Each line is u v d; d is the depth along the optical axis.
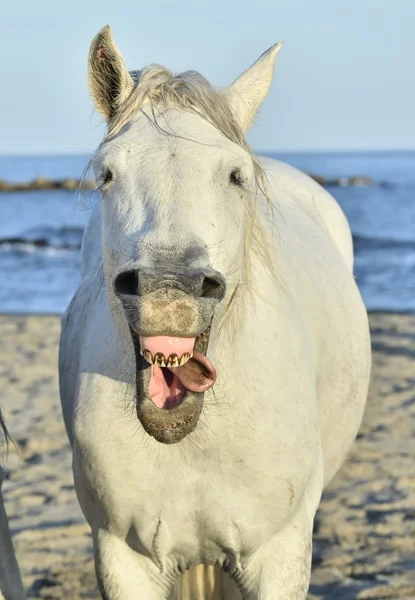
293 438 5.31
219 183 4.68
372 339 18.95
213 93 4.97
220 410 5.02
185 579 5.96
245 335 5.14
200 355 4.50
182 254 4.32
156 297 4.17
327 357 6.27
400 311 23.84
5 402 13.82
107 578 5.39
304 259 6.42
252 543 5.35
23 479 10.45
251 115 5.35
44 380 15.30
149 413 4.39
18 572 6.17
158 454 5.08
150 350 4.29
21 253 44.12
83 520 9.30
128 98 5.00
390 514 9.23
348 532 8.82
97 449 5.18
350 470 10.58
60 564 8.24
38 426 12.46
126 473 5.14
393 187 97.19
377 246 45.66
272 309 5.42
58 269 38.16
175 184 4.54
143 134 4.76
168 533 5.25
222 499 5.20
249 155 4.93
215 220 4.60
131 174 4.65
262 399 5.18
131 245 4.46
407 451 11.23
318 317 6.18
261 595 5.38
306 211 7.43
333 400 6.46
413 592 7.62
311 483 5.63
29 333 20.11
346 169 162.00
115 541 5.42
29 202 83.50
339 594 7.60
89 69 5.18
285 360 5.39
